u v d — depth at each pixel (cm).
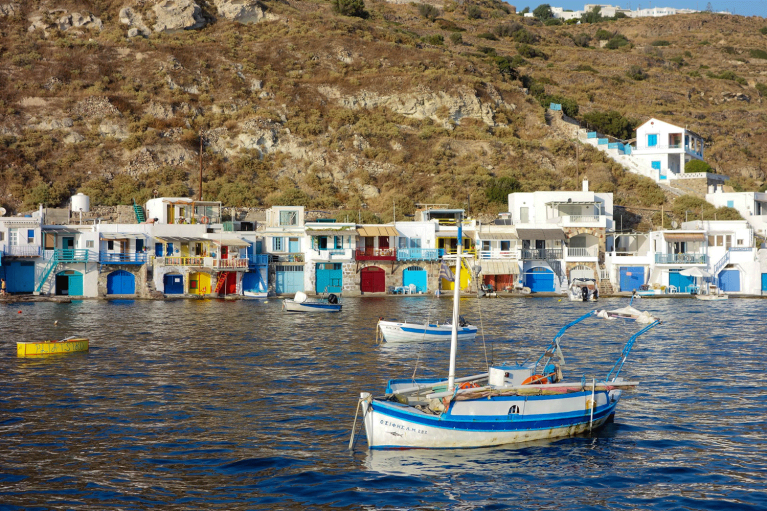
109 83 12875
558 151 13038
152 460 2348
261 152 12025
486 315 6475
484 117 13800
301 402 3067
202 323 5762
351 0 18538
